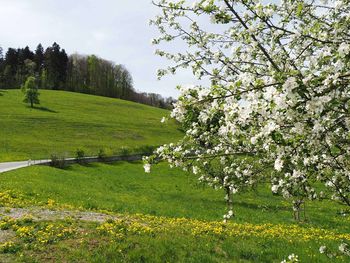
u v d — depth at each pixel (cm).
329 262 1173
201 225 1709
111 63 14575
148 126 8456
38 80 13738
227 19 550
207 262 1205
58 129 7019
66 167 4362
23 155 4969
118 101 11862
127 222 1598
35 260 1107
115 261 1144
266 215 2467
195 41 716
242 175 726
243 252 1305
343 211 754
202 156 610
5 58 14300
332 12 598
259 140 518
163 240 1334
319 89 407
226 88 479
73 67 14650
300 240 1509
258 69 641
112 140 6806
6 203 1731
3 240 1223
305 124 444
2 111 7831
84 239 1281
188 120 546
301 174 576
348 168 589
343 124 495
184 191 3547
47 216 1554
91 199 2458
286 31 560
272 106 430
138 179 4031
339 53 403
